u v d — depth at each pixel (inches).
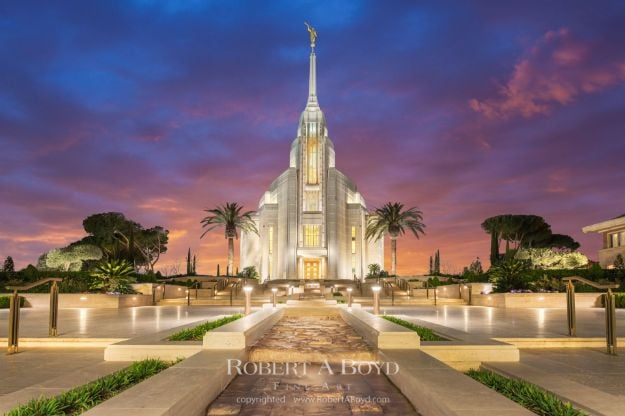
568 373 367.2
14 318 467.2
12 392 304.2
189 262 2898.6
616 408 243.8
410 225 2662.4
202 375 286.2
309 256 2736.2
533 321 767.1
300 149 2851.9
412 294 1831.9
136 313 994.1
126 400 228.1
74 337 512.4
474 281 1758.1
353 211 2979.8
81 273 1616.6
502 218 2896.2
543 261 2333.9
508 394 266.4
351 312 683.4
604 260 2260.1
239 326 439.5
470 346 391.2
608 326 460.1
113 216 2881.4
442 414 224.8
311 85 2992.1
